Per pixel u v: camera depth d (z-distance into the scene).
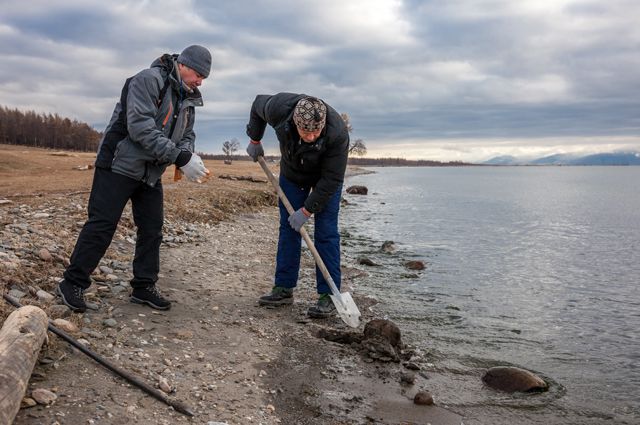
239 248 9.21
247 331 5.16
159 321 4.92
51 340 3.92
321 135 4.96
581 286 8.95
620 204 31.22
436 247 12.68
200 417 3.51
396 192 39.25
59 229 7.31
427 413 4.12
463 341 5.84
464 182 68.38
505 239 14.82
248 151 5.93
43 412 3.18
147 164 4.62
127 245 7.40
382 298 7.46
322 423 3.80
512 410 4.27
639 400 4.53
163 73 4.54
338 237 5.80
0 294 4.33
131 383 3.69
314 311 5.79
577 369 5.19
